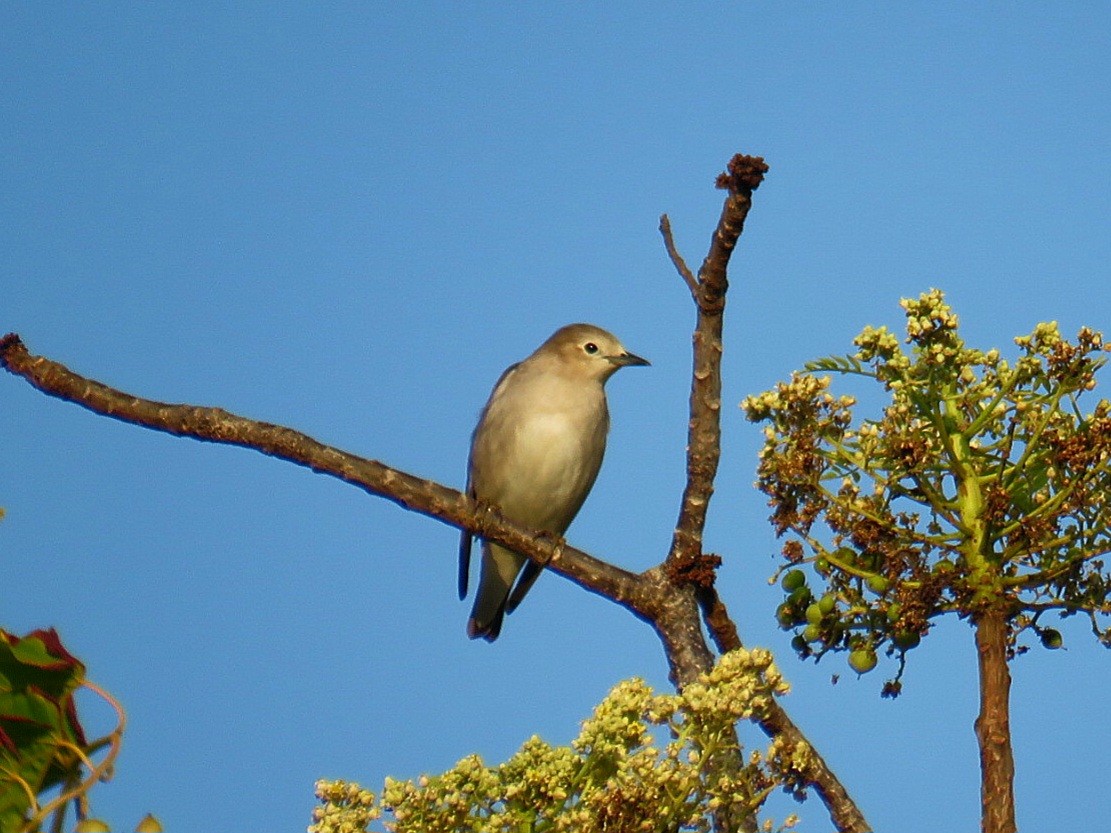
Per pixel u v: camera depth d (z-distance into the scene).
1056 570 9.67
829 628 10.00
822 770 9.84
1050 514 9.64
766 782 8.88
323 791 8.83
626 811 8.33
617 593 11.39
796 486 10.25
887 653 9.98
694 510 11.39
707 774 8.87
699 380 11.34
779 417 10.32
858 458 10.20
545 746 8.87
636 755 8.50
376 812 8.77
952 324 10.16
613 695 8.92
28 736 6.36
